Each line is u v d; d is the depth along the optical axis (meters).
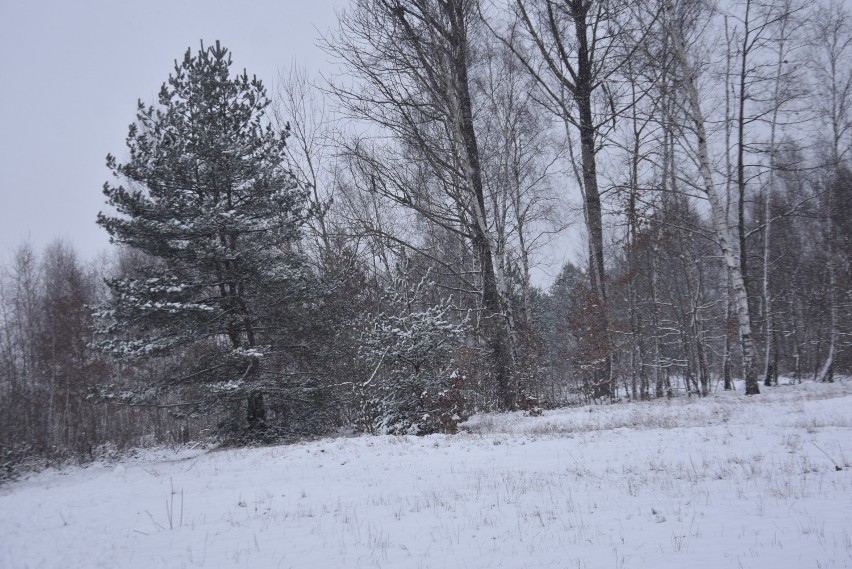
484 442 14.60
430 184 24.45
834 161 26.27
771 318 30.00
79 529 8.81
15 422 22.08
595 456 11.66
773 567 5.26
